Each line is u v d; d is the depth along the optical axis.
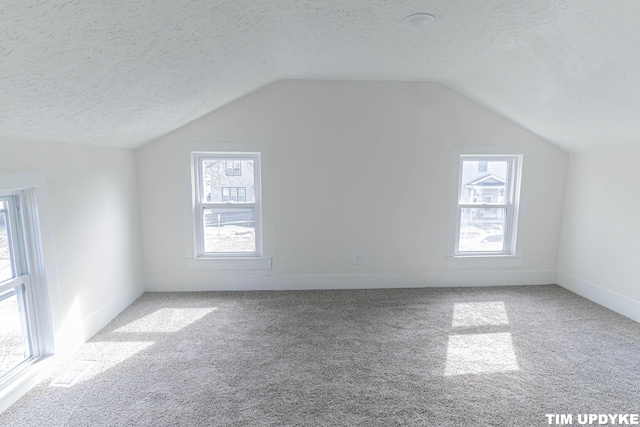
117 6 1.23
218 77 2.48
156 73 1.95
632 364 2.32
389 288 3.73
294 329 2.80
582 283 3.53
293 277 3.68
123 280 3.17
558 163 3.70
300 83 3.40
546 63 2.28
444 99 3.50
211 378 2.16
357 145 3.52
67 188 2.40
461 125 3.55
